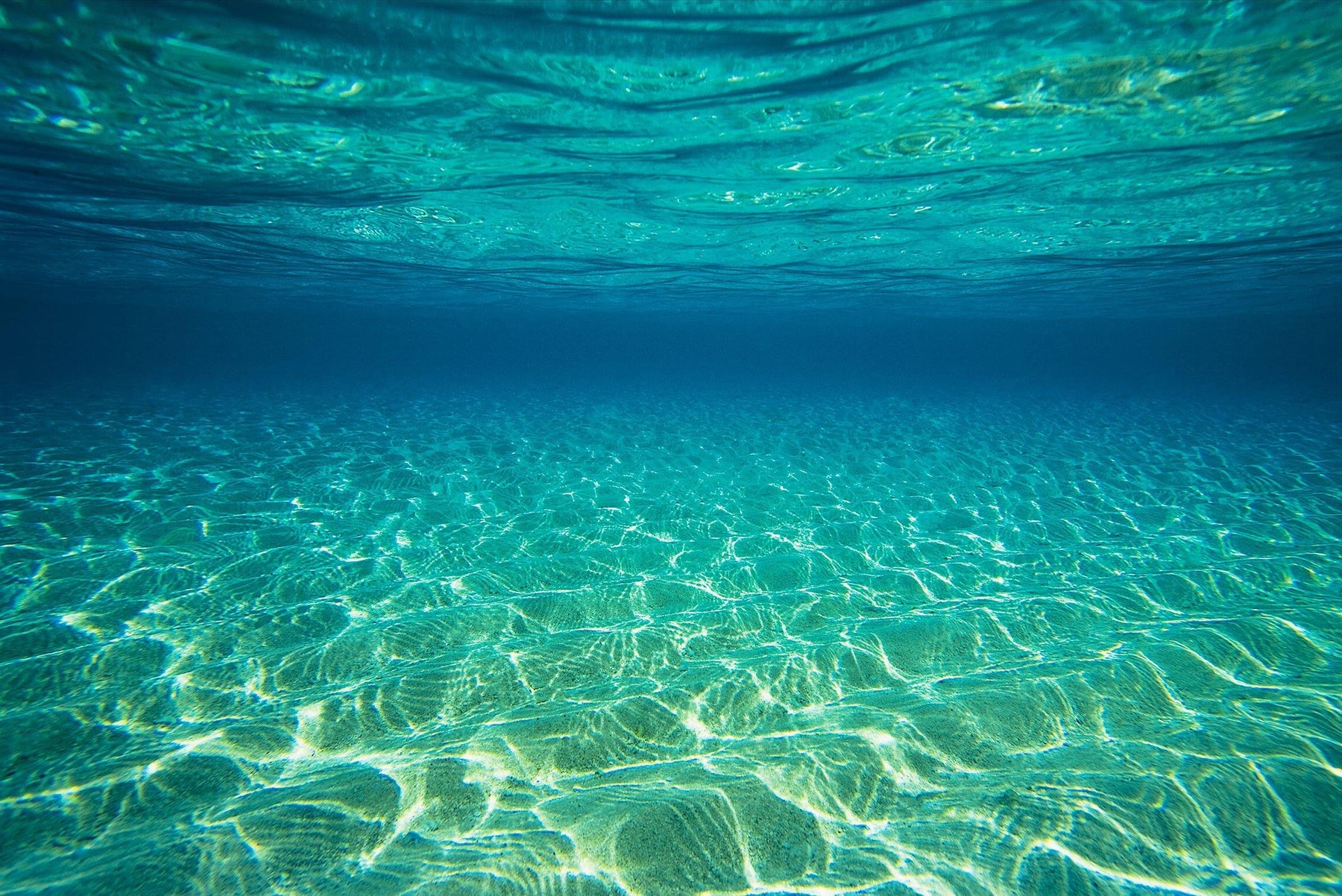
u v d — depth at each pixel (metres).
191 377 35.41
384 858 2.86
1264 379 47.97
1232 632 5.01
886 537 8.66
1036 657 4.88
